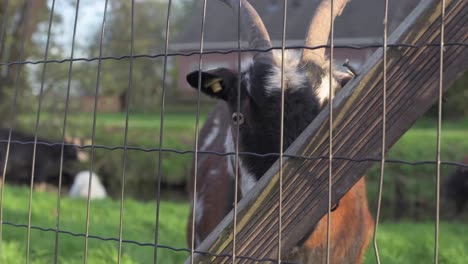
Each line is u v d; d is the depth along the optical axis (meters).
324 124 2.38
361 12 22.05
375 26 21.34
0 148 15.22
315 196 2.43
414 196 13.45
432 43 2.22
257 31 3.38
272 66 3.23
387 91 2.30
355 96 2.34
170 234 7.31
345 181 2.39
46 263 5.34
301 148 2.42
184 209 9.64
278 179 2.44
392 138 2.33
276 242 2.49
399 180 13.69
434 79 2.26
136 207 9.49
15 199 9.32
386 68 2.29
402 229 8.75
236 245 2.54
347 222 3.59
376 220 2.17
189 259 2.64
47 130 16.94
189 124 20.70
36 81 17.06
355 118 2.35
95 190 13.53
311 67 3.18
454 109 24.69
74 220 7.67
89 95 17.95
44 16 16.75
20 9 16.64
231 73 3.39
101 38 2.78
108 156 16.98
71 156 15.88
